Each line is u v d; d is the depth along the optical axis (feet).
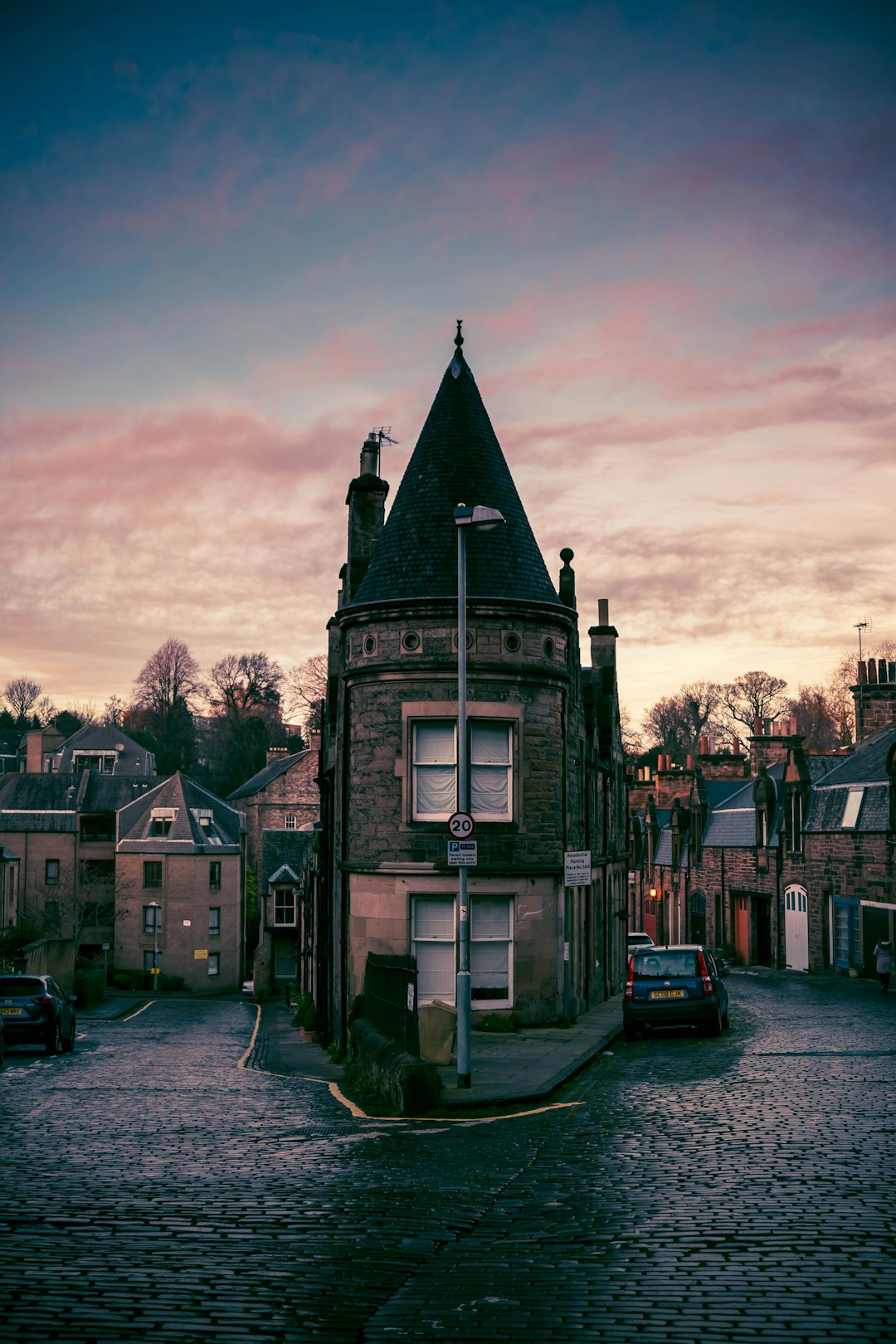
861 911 136.56
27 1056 81.51
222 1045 97.25
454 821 54.54
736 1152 35.17
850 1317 20.79
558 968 76.84
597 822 98.99
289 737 418.31
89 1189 31.35
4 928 185.88
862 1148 34.83
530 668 75.77
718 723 355.97
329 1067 73.82
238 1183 32.27
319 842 98.53
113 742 341.00
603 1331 20.45
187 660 424.87
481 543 76.79
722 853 179.83
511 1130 42.32
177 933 242.99
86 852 250.37
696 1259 24.29
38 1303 21.54
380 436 92.68
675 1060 60.34
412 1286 23.17
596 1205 29.35
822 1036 69.51
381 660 76.07
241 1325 20.74
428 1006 60.59
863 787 137.90
